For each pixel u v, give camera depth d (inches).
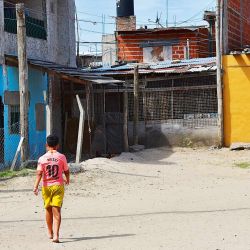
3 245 448.5
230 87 1259.2
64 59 1348.4
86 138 1285.7
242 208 611.8
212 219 547.5
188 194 720.3
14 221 560.1
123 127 1237.7
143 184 807.7
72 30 1390.3
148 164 1020.5
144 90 1312.7
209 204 642.8
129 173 900.0
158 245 435.5
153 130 1310.3
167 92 1302.9
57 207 460.4
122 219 560.7
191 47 1914.4
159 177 877.8
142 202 664.4
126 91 1215.6
